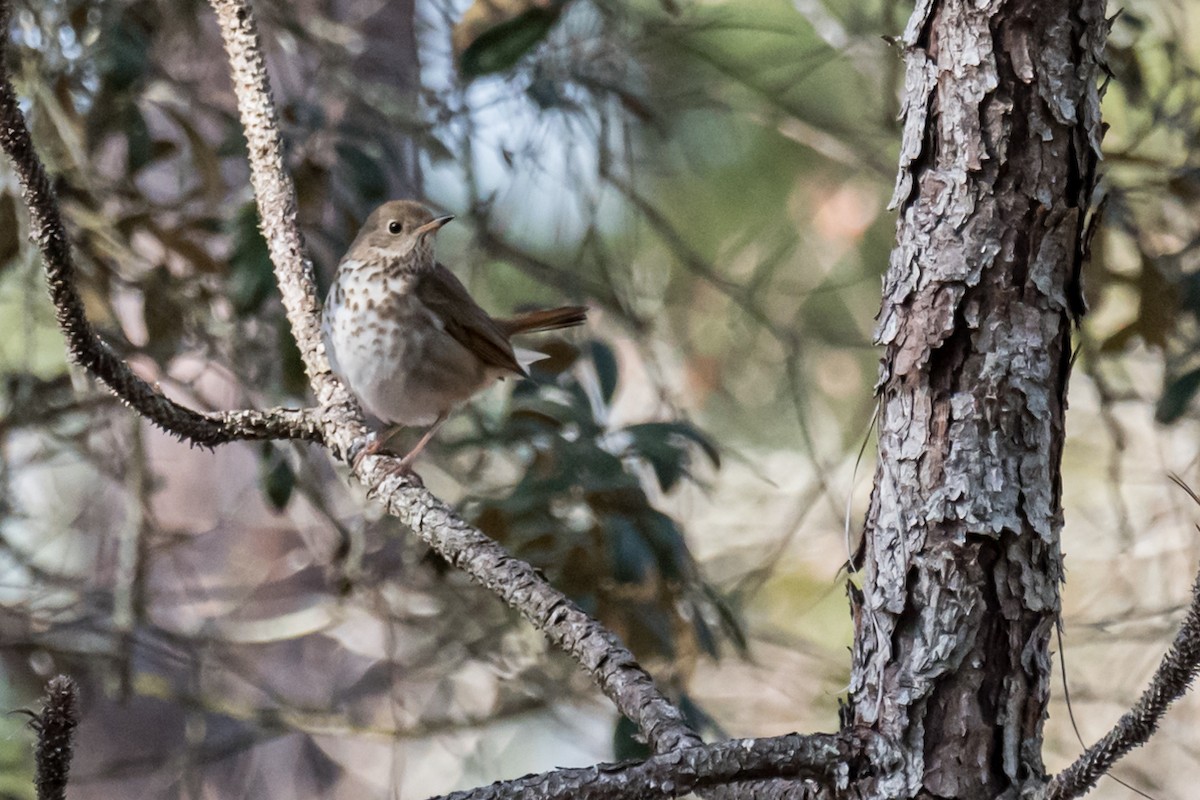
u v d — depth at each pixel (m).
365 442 6.36
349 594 11.34
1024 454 4.56
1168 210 11.77
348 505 13.05
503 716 11.64
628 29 12.44
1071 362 4.68
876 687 4.55
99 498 12.99
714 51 13.62
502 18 11.23
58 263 5.27
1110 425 11.38
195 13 11.15
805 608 15.12
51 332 13.45
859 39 12.88
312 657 13.65
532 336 11.27
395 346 8.76
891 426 4.70
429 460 11.52
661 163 14.24
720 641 10.95
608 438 9.80
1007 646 4.49
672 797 4.31
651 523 9.41
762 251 14.73
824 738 4.48
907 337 4.67
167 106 10.37
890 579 4.60
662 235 12.98
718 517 15.71
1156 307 10.34
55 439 11.28
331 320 8.78
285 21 11.44
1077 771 4.11
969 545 4.51
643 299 13.76
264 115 7.06
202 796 13.59
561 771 4.31
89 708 13.45
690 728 4.71
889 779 4.44
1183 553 13.98
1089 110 4.61
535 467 9.90
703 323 15.23
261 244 9.62
